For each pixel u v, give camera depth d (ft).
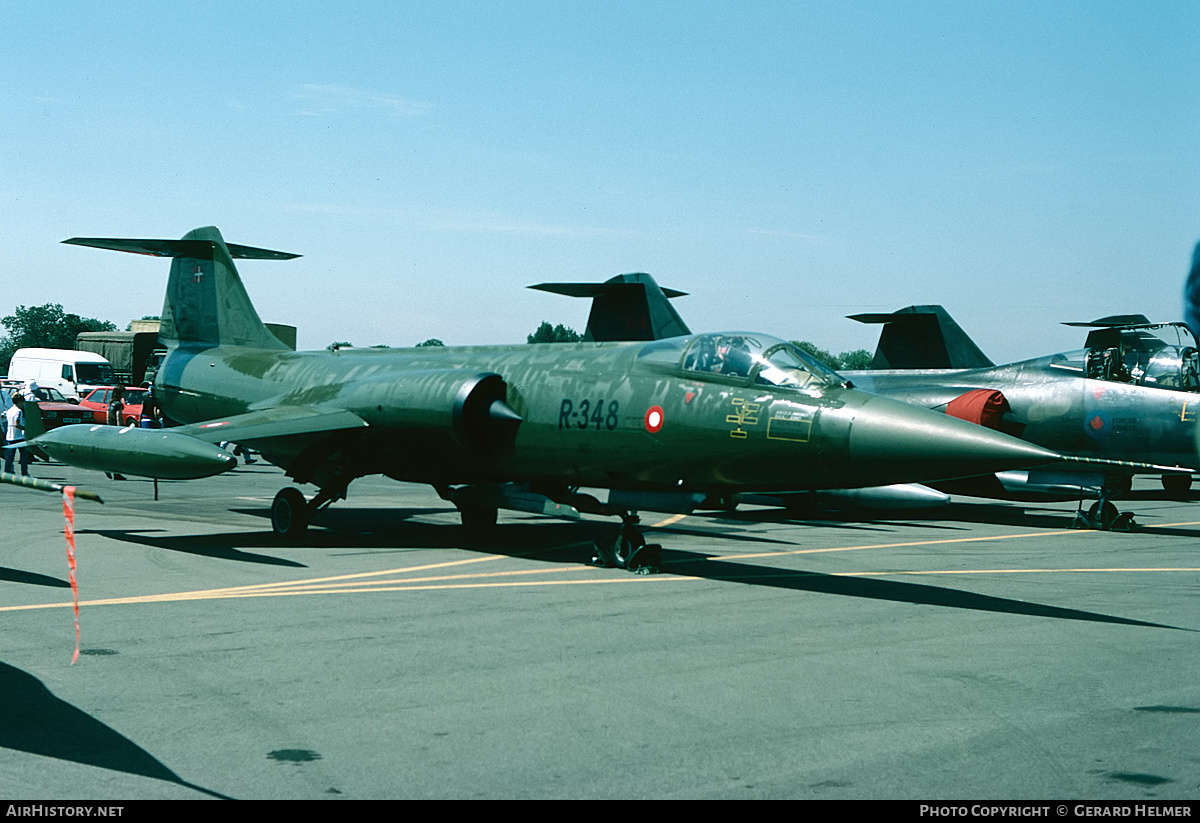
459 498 42.57
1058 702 18.65
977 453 28.07
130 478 80.94
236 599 28.55
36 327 501.97
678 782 14.44
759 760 15.38
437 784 14.26
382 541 42.75
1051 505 70.59
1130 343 58.18
